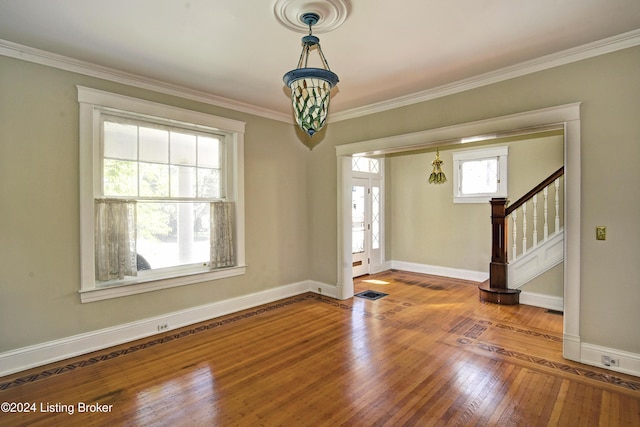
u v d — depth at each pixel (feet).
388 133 13.20
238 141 13.48
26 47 8.55
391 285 17.57
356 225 19.45
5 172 8.50
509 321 12.10
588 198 8.75
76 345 9.56
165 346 10.19
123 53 9.00
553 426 6.43
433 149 19.03
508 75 10.06
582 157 8.82
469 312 13.16
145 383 8.09
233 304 13.41
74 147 9.53
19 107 8.67
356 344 10.26
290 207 15.74
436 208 19.84
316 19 7.19
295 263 15.97
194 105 12.15
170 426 6.52
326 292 15.84
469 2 6.74
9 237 8.57
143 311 10.93
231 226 13.43
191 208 12.37
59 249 9.31
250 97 12.75
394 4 6.75
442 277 19.33
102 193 10.18
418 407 7.07
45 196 9.08
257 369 8.75
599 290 8.64
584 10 7.06
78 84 9.56
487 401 7.25
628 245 8.28
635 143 8.15
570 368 8.62
